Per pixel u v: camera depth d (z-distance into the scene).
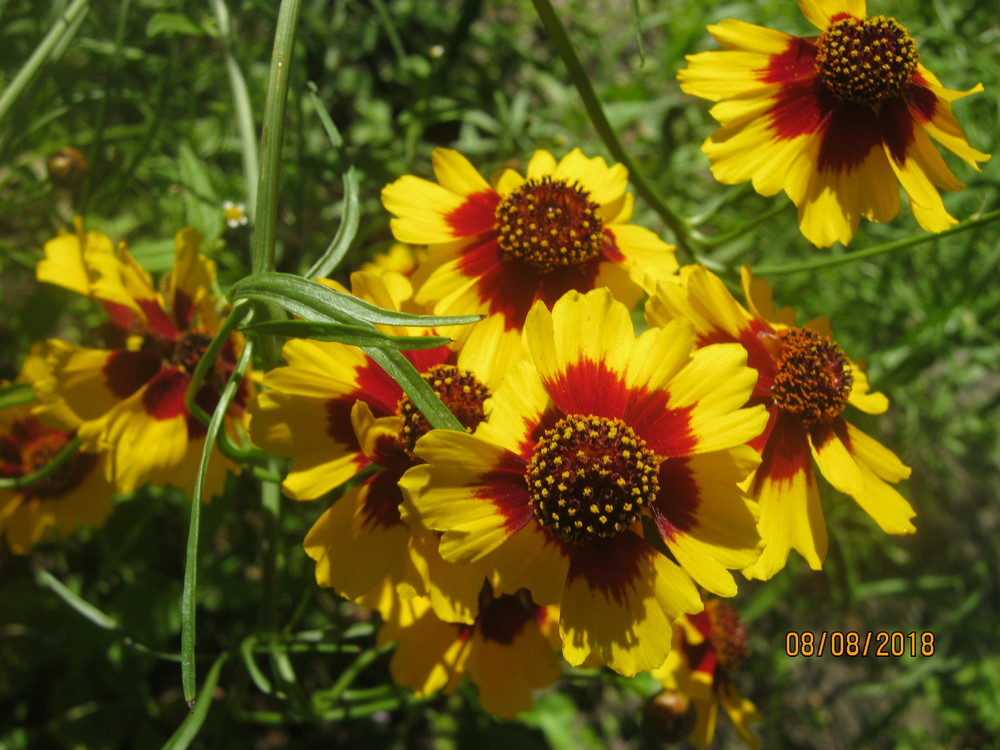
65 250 0.13
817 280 0.20
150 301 0.12
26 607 0.17
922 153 0.11
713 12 0.21
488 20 0.24
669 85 0.23
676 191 0.20
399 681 0.12
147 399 0.12
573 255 0.11
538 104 0.23
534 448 0.09
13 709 0.18
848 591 0.21
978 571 0.20
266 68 0.19
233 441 0.12
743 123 0.11
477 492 0.08
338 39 0.21
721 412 0.09
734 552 0.08
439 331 0.10
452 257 0.11
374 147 0.20
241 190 0.17
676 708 0.14
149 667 0.17
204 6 0.17
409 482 0.08
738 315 0.11
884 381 0.19
